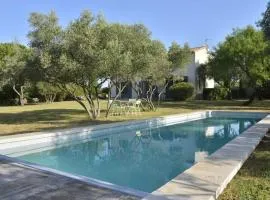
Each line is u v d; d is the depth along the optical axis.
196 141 11.95
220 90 33.41
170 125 16.06
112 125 12.91
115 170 7.91
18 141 9.66
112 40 13.27
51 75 13.88
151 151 10.19
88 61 13.21
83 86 15.30
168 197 4.42
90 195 4.80
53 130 11.45
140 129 14.31
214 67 26.66
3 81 22.00
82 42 12.92
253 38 23.33
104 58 12.85
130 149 10.54
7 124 14.59
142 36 15.44
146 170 7.86
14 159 7.16
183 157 9.28
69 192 4.95
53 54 13.37
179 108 23.58
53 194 4.88
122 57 13.13
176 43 22.69
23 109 24.58
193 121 17.69
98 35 13.38
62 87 15.97
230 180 5.49
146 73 15.31
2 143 9.29
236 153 7.06
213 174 5.43
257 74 23.50
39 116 18.45
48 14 13.73
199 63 35.00
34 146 10.07
